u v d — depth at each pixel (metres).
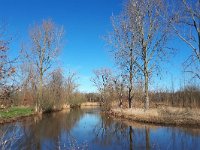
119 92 49.19
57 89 57.56
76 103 75.06
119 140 20.52
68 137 21.84
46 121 33.28
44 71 44.97
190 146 17.52
